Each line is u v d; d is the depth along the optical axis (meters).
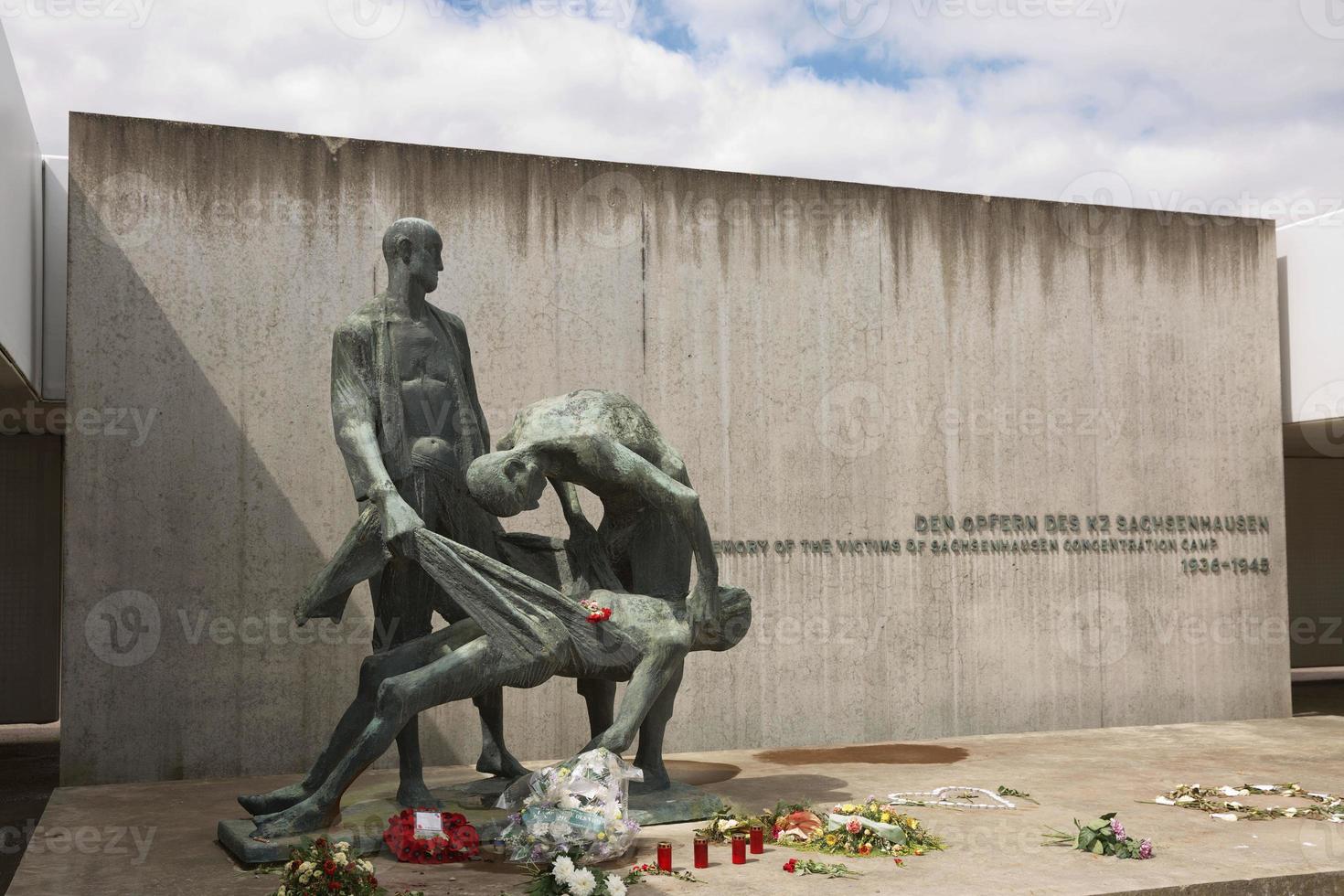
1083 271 11.08
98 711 8.46
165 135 8.85
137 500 8.64
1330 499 17.31
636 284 9.78
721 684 9.75
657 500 6.50
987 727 10.48
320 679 8.88
